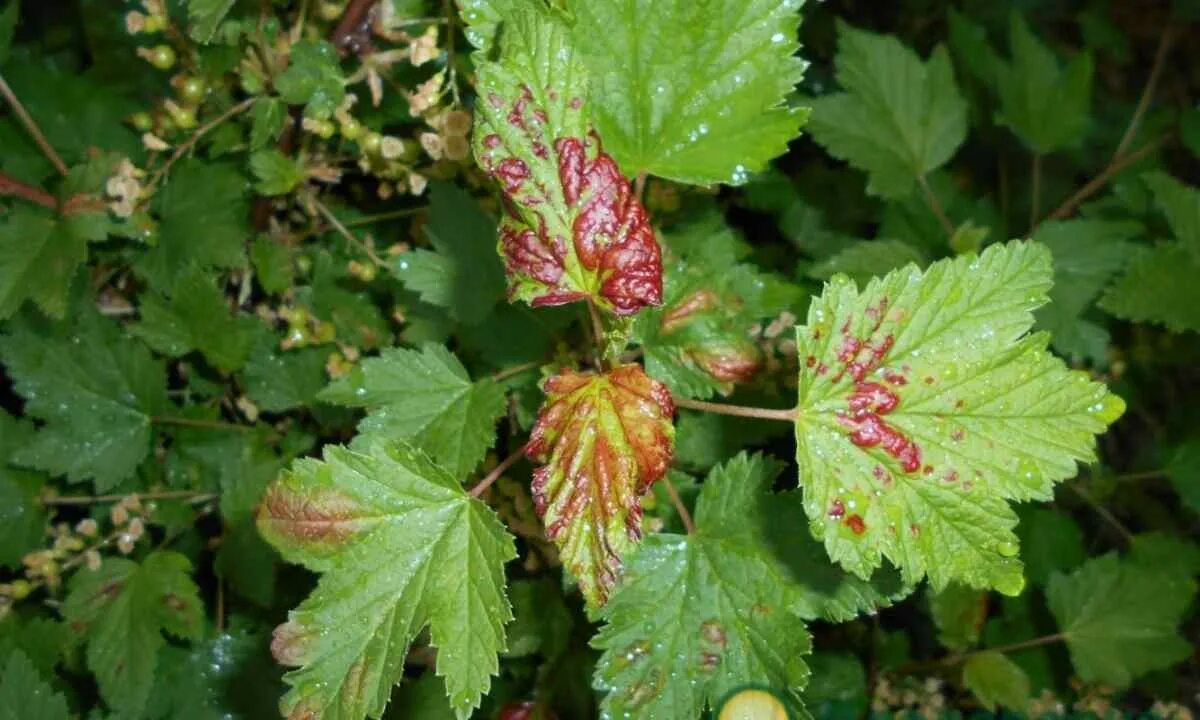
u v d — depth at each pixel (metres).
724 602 0.25
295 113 0.34
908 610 0.40
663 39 0.24
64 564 0.34
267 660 0.34
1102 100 0.56
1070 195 0.50
